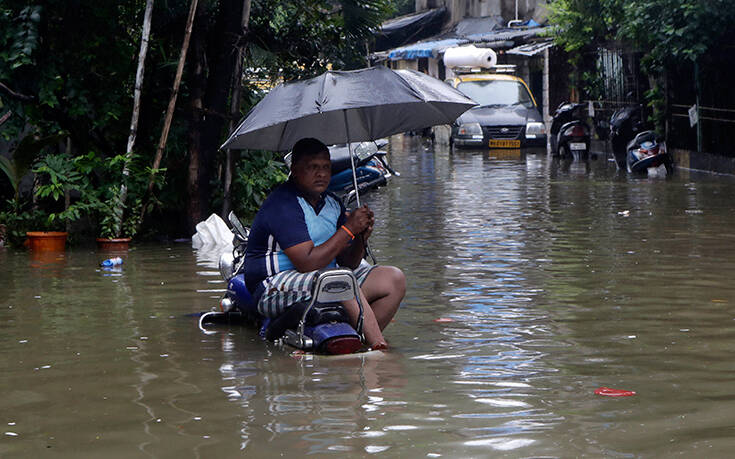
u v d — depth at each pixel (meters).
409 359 5.07
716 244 9.27
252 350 5.39
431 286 7.34
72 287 7.55
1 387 4.63
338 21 11.77
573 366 4.86
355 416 4.04
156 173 10.25
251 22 11.52
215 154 10.74
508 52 29.02
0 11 9.88
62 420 4.08
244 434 3.82
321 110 5.35
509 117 26.16
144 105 11.04
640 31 18.19
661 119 20.20
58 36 10.28
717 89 18.47
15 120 10.20
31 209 10.73
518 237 10.08
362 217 5.45
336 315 5.38
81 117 10.64
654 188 15.12
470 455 3.52
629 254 8.76
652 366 4.84
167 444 3.72
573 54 26.52
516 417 3.99
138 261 8.93
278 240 5.50
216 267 8.52
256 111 5.63
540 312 6.29
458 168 20.03
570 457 3.49
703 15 16.67
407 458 3.51
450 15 43.72
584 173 18.33
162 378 4.76
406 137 34.00
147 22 10.07
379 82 5.50
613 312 6.25
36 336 5.79
